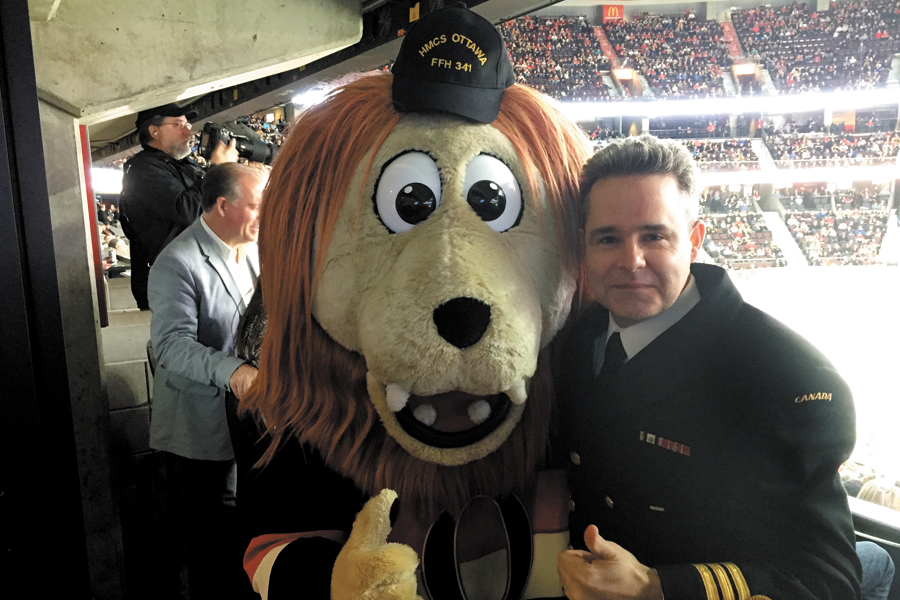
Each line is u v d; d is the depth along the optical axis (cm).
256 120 757
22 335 84
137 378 215
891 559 109
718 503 67
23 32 82
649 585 60
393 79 71
